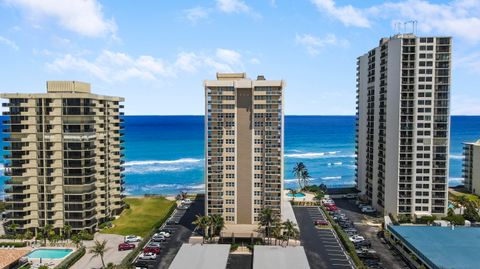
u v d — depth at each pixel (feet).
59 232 400.67
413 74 455.22
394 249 371.35
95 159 420.36
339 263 332.80
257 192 399.03
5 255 318.45
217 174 398.01
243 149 396.16
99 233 413.39
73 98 394.73
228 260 339.77
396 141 461.37
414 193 458.09
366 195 557.74
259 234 371.76
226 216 401.90
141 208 518.78
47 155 397.80
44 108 395.75
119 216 476.95
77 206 399.44
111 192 464.24
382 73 491.31
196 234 407.23
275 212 393.70
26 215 397.39
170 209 504.43
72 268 320.70
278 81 386.32
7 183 396.37
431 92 452.35
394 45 463.42
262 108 390.83
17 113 395.14
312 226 442.91
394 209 465.88
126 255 352.08
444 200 454.81
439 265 287.48
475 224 420.36
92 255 350.23
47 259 335.06
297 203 548.72
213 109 394.32
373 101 528.22
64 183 398.62
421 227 392.47
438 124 453.58
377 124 509.76
